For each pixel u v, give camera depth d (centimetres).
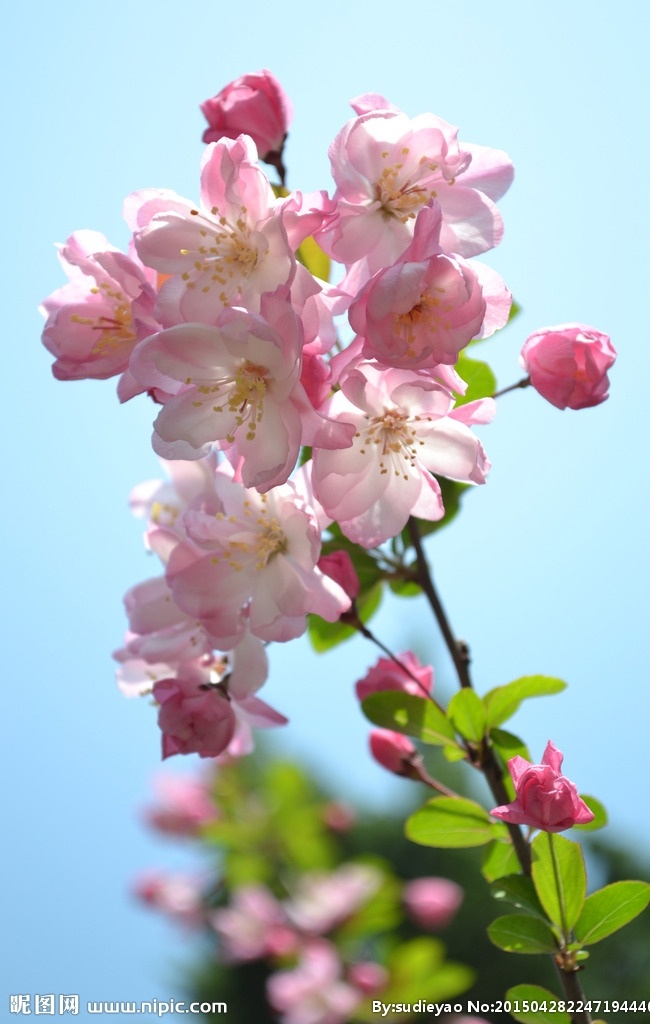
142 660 48
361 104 43
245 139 42
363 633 47
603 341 45
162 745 46
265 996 167
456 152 43
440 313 41
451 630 48
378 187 44
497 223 44
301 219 41
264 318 40
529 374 46
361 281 43
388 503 45
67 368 45
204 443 42
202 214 43
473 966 159
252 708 47
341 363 41
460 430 44
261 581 45
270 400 42
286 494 45
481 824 47
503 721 47
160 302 42
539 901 44
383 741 50
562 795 41
